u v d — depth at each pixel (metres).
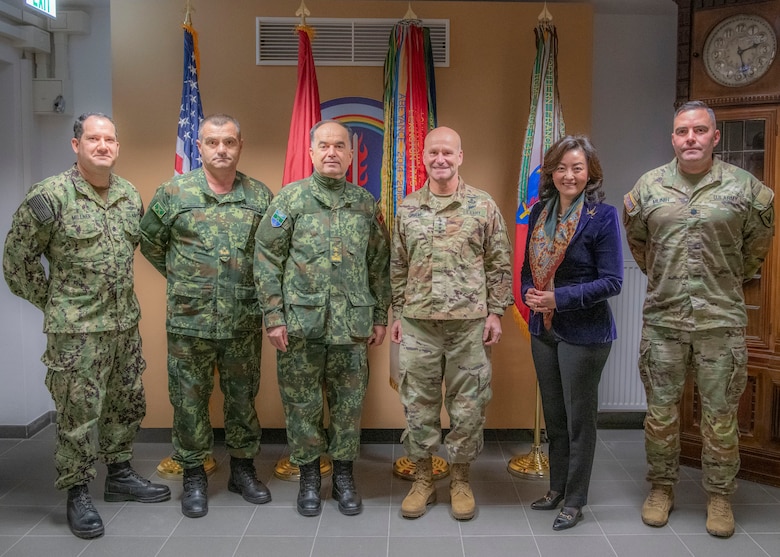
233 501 3.16
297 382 2.96
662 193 2.92
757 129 3.36
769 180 3.31
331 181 2.97
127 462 3.19
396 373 3.51
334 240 2.93
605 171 4.14
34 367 4.11
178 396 3.02
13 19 3.78
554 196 2.90
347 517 2.99
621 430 4.18
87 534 2.80
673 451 2.95
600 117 4.11
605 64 4.08
